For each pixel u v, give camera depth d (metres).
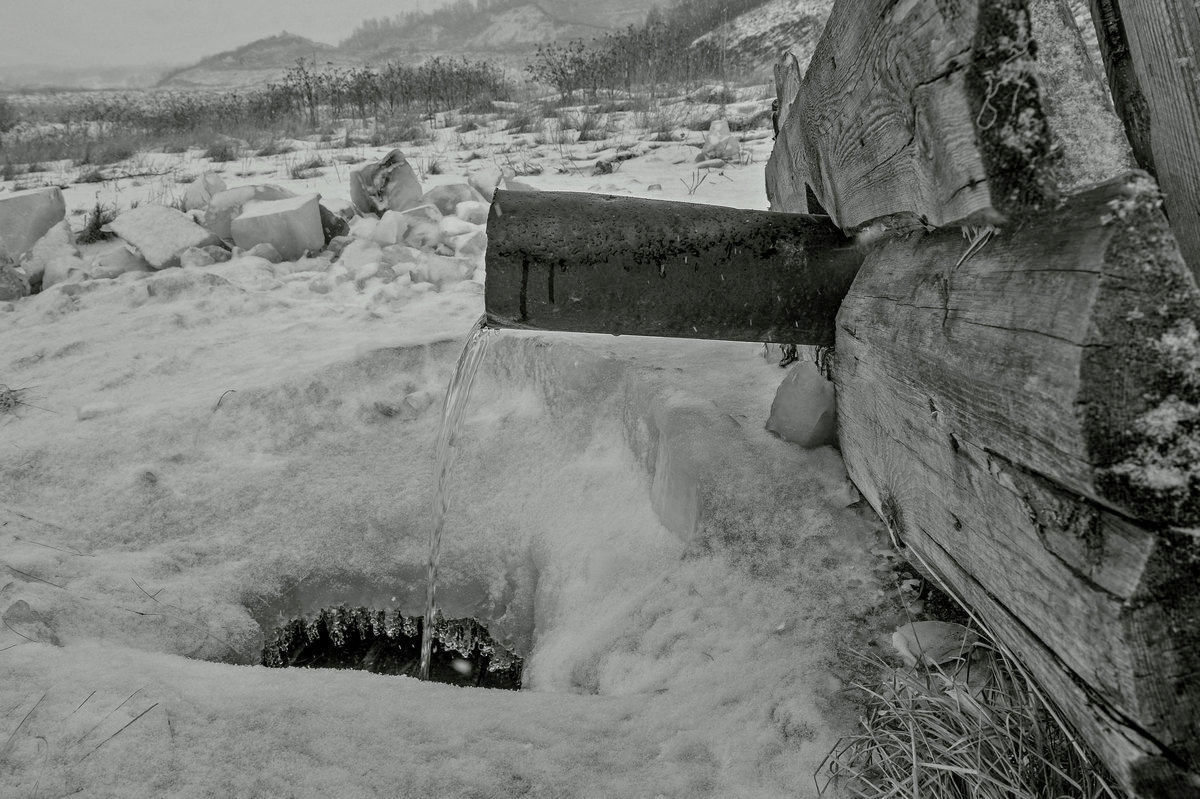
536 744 1.98
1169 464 1.17
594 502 3.38
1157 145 1.74
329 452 3.91
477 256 6.41
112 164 12.78
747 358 3.70
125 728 1.95
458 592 3.40
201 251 6.38
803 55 22.38
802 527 2.63
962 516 1.68
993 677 1.87
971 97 1.39
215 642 2.93
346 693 2.16
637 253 2.34
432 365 4.39
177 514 3.51
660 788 1.84
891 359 1.98
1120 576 1.19
